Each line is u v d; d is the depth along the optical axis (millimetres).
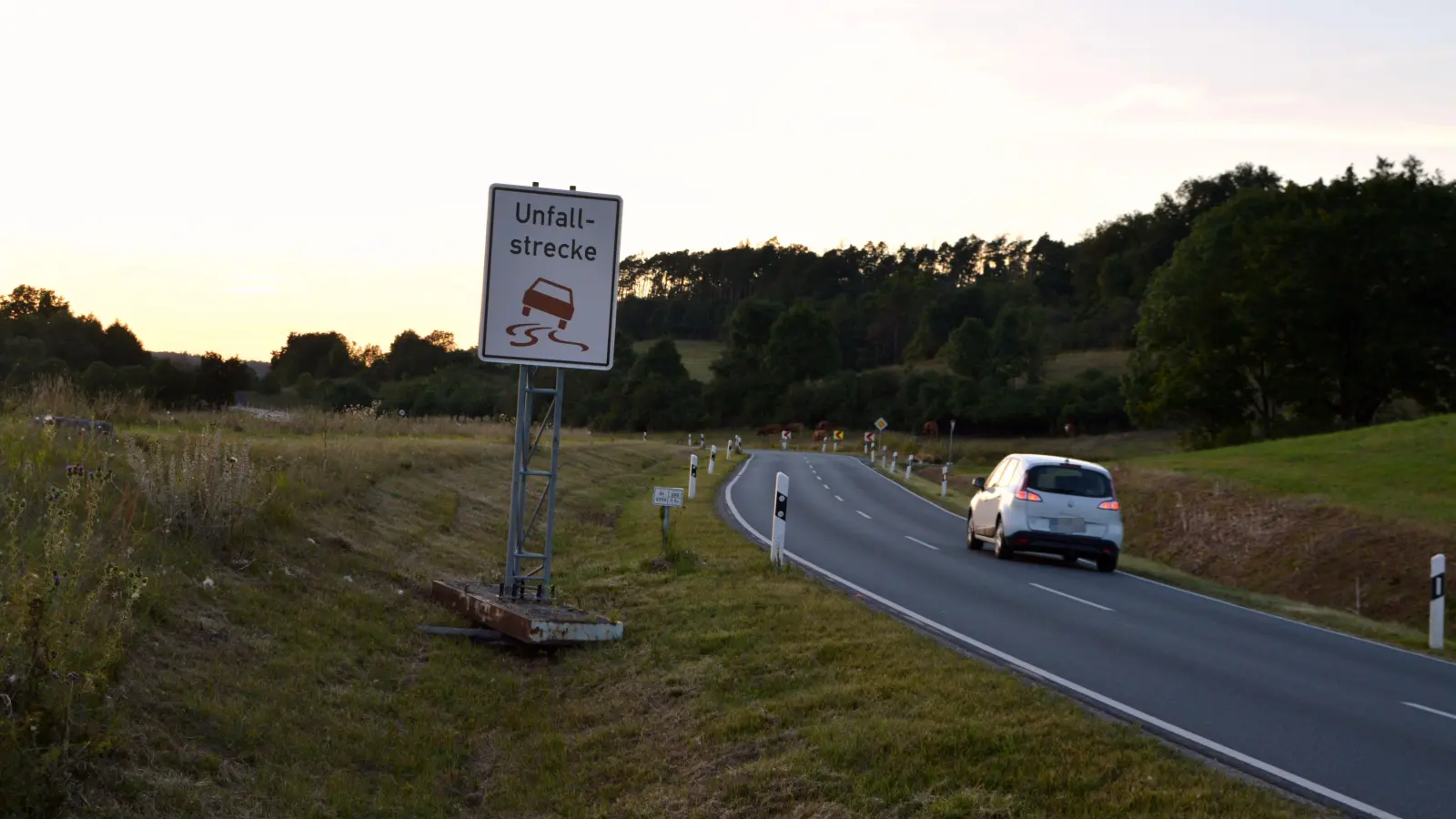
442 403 84750
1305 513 29422
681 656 9945
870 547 20391
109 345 59125
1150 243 156125
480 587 12641
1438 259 60250
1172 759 6934
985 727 7234
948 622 12312
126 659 7168
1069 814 5980
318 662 8914
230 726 7129
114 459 11523
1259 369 66750
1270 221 63875
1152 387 71375
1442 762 7680
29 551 7832
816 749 7039
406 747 7863
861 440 91188
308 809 6527
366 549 13172
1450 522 25891
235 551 10562
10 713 5570
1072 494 19172
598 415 114562
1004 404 100312
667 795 6914
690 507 25688
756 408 115938
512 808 7141
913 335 164625
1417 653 13555
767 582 13398
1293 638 13617
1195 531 31375
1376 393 61688
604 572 14883
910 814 6094
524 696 9422
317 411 28875
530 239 11828
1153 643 12016
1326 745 7902
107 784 5848
